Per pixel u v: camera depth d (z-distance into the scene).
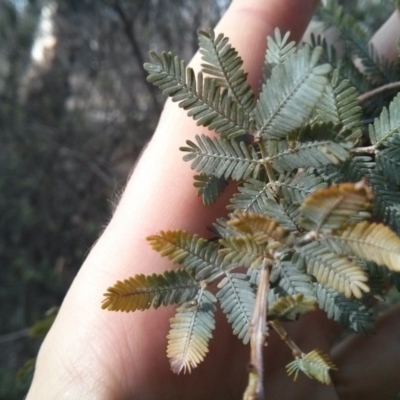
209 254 0.08
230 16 0.14
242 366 0.14
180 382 0.13
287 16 0.14
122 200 0.14
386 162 0.09
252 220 0.07
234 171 0.09
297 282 0.07
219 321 0.13
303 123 0.08
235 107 0.08
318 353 0.08
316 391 0.15
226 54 0.09
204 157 0.09
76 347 0.13
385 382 0.16
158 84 0.08
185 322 0.09
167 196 0.13
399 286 0.09
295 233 0.08
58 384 0.12
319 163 0.08
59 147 0.43
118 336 0.12
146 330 0.12
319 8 0.14
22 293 0.39
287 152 0.08
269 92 0.08
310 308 0.07
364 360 0.16
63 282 0.40
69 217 0.42
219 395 0.14
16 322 0.38
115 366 0.12
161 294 0.09
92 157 0.43
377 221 0.09
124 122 0.44
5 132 0.43
